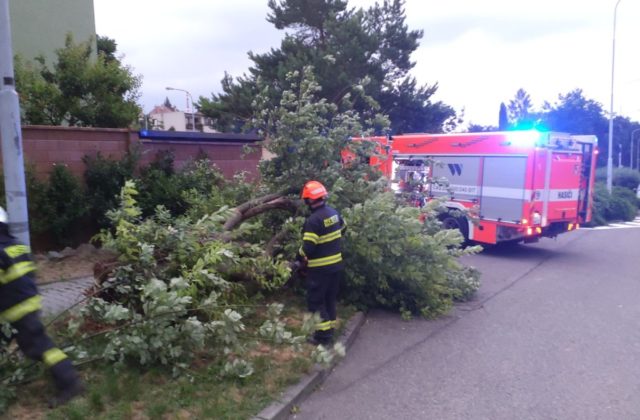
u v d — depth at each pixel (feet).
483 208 39.37
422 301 23.67
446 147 41.60
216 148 38.42
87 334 16.15
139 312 16.49
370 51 77.10
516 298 26.96
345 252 22.43
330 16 78.54
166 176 33.32
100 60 38.11
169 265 17.46
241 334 17.67
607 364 18.02
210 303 15.64
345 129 24.93
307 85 25.89
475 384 16.39
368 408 14.71
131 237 17.25
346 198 23.93
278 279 19.58
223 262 17.90
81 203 28.96
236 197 27.91
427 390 15.94
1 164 25.18
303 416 14.19
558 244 46.42
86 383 13.69
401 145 44.75
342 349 15.61
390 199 23.44
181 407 13.19
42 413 12.23
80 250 29.09
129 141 32.68
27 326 10.24
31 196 27.09
